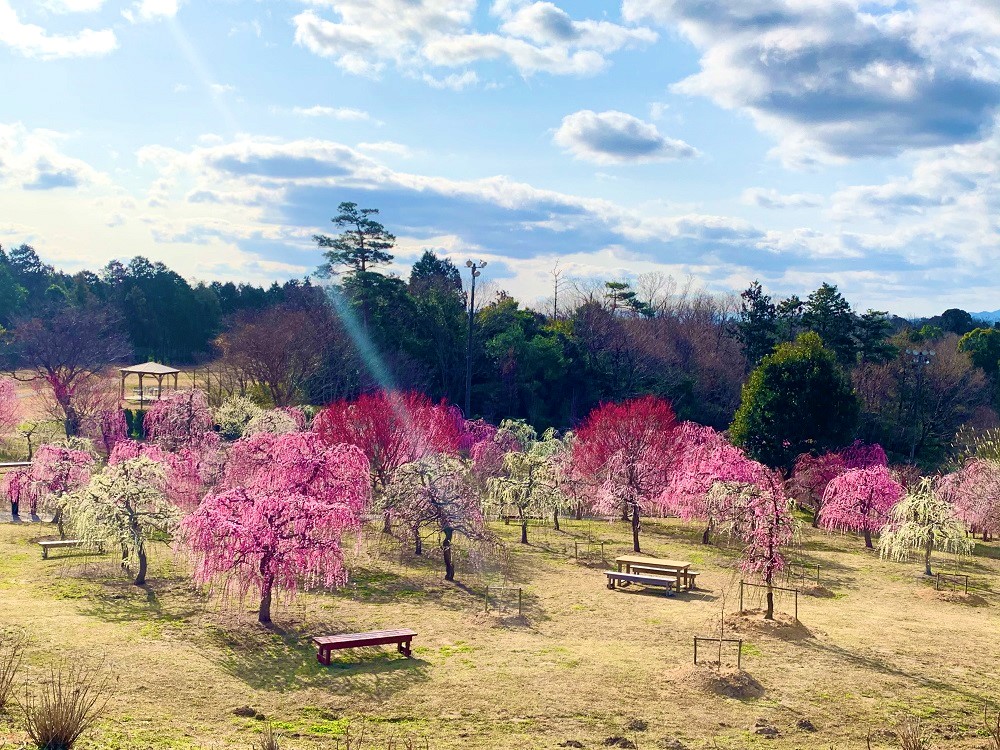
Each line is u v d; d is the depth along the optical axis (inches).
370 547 1105.4
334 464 1045.2
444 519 986.7
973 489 1364.4
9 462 1765.5
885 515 1304.1
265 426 1540.4
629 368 2748.5
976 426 2539.4
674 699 596.1
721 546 1280.8
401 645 697.6
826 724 562.6
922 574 1121.4
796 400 1656.0
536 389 2659.9
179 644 672.4
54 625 695.7
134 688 557.3
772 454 1673.2
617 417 1445.6
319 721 535.2
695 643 670.5
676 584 949.2
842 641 757.9
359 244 3031.5
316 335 2378.2
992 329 3196.4
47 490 1194.6
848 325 2541.8
